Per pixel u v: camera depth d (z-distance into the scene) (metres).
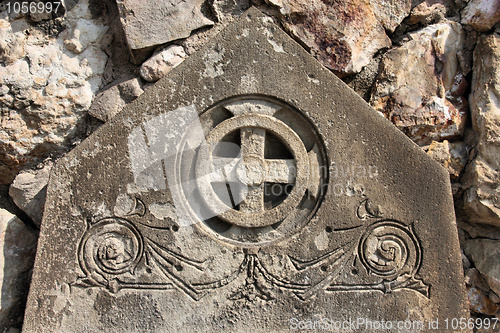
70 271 1.58
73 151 1.60
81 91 2.01
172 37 2.01
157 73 2.01
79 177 1.60
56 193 1.59
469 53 2.08
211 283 1.60
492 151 1.92
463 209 2.00
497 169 1.90
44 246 1.57
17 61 1.95
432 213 1.65
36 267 1.56
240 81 1.64
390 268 1.64
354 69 2.06
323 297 1.61
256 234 1.64
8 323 1.79
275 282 1.61
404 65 2.06
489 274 1.97
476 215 1.97
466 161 2.00
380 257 1.64
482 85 1.98
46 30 2.02
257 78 1.65
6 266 1.79
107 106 2.01
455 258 1.64
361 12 2.07
